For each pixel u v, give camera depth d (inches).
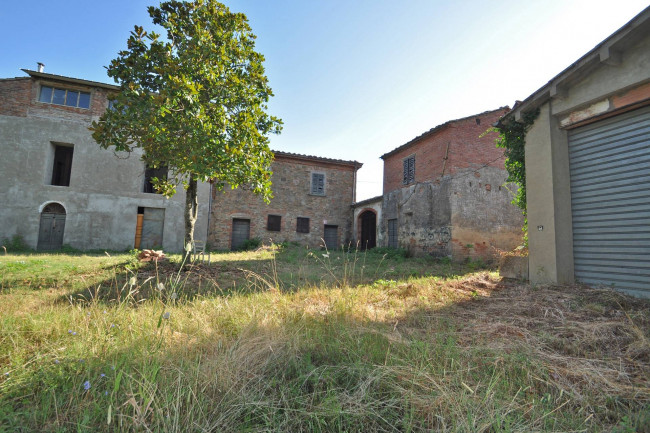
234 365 81.0
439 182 481.1
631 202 173.5
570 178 207.5
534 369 86.8
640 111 172.4
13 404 65.4
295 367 84.9
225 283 221.0
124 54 211.8
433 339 107.7
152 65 213.6
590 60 179.0
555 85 197.9
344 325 119.3
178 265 275.7
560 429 62.2
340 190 726.5
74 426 59.6
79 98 544.1
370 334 110.9
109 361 81.6
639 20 157.2
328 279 239.6
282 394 70.1
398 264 404.8
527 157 220.7
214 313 130.6
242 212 647.8
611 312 138.5
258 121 262.7
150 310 129.9
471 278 242.5
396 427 63.7
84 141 537.6
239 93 239.0
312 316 130.9
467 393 72.0
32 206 509.7
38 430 57.9
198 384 72.9
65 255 411.2
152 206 562.3
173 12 236.5
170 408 63.0
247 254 477.7
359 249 694.5
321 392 72.9
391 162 617.6
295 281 233.6
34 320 112.0
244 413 66.5
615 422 66.7
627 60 170.2
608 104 180.5
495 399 69.3
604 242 185.8
